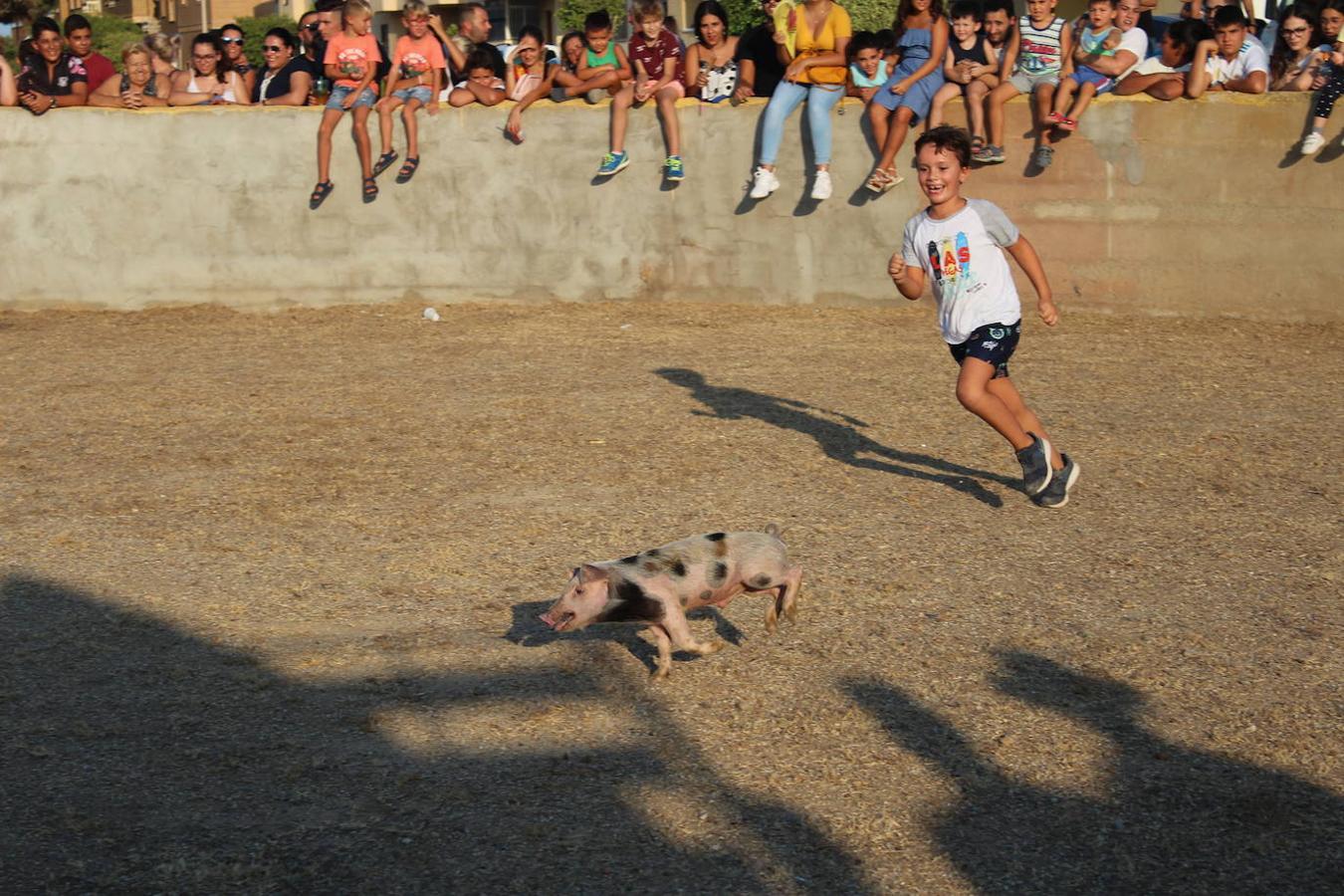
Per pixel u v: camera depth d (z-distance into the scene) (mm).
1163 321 10602
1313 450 7086
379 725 4223
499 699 4395
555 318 11352
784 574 4617
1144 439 7324
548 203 11938
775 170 11336
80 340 10938
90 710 4355
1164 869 3443
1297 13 10367
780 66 11438
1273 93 10188
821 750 4059
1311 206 10164
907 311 11234
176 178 12227
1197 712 4277
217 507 6449
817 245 11406
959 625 4945
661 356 9578
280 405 8367
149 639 4926
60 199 12297
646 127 11625
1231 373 8812
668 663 4500
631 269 11922
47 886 3396
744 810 3729
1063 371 8945
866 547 5770
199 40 12562
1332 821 3658
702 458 7062
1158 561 5582
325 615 5125
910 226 6129
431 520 6207
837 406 8062
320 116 12008
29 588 5445
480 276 12164
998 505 6312
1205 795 3787
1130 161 10578
